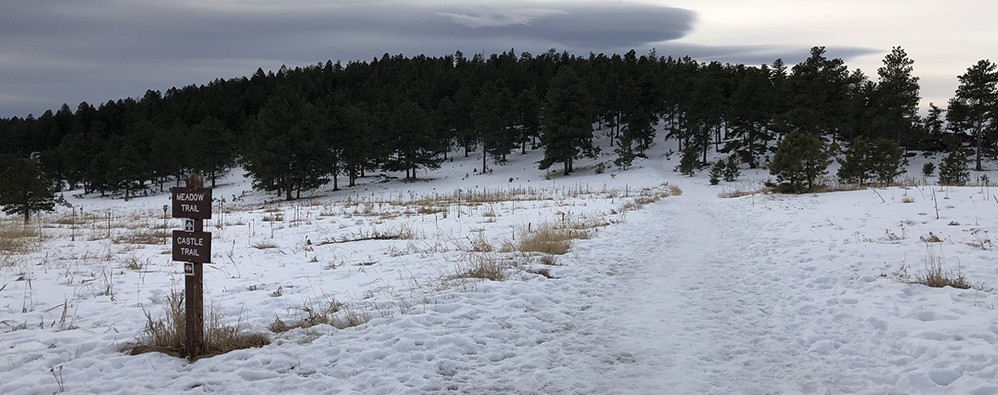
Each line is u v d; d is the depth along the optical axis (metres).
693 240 14.27
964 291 7.56
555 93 61.56
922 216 14.25
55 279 9.91
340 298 8.44
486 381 5.29
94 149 72.25
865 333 6.45
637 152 70.19
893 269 9.18
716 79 76.31
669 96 74.81
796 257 10.95
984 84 53.28
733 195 30.00
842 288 8.41
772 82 73.44
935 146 61.56
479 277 9.39
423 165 69.38
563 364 5.76
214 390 4.98
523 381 5.31
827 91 64.62
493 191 47.78
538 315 7.38
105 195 67.69
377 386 5.09
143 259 12.42
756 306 7.92
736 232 15.38
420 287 8.91
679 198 32.06
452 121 75.69
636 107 70.38
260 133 58.09
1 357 5.63
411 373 5.38
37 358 5.69
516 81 92.25
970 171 52.94
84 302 8.22
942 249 10.23
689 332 6.78
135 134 77.88
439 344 6.16
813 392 5.10
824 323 6.96
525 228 16.83
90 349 6.01
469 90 79.19
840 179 33.00
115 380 5.12
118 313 7.59
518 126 78.62
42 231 17.64
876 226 13.62
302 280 10.00
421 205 27.78
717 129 70.44
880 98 62.31
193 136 70.62
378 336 6.32
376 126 66.94
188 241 5.66
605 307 7.93
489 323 6.87
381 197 50.41
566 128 60.31
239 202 56.03
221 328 6.34
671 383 5.29
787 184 25.36
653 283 9.41
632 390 5.14
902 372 5.29
